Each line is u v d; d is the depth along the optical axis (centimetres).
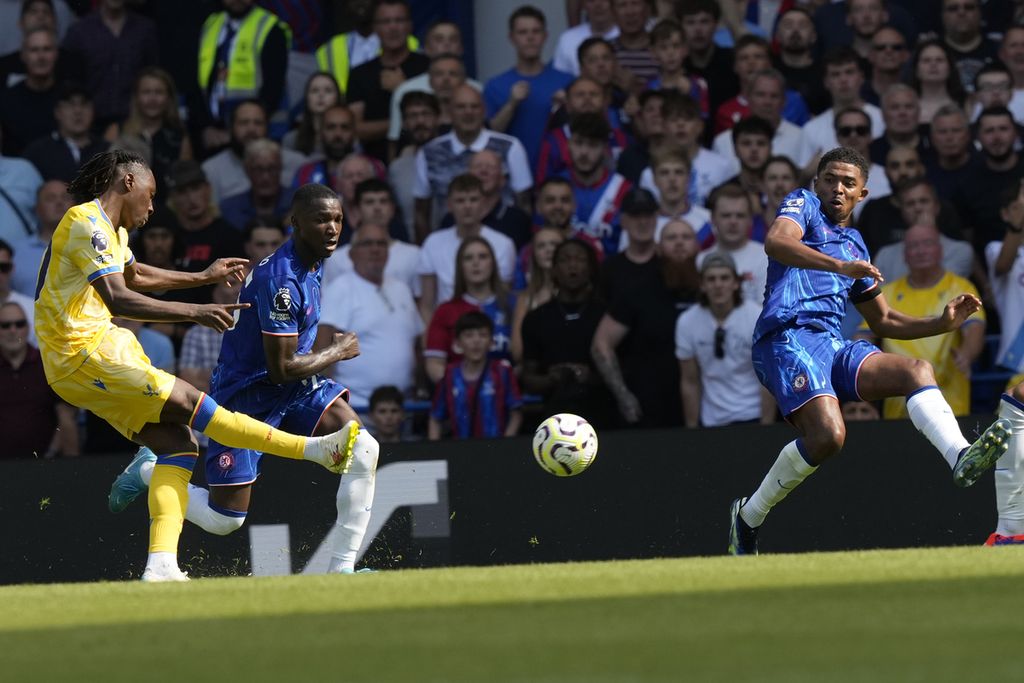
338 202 2292
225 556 2972
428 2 4725
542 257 3453
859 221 3659
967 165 3766
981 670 998
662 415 3334
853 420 3045
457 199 3606
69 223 2103
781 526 3030
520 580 1705
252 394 2369
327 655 1162
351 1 4388
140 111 4034
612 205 3738
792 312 2361
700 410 3319
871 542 3019
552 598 1503
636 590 1550
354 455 2344
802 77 4150
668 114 3794
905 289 3384
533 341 3366
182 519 2181
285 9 4578
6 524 2959
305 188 2286
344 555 2367
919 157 3812
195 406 2148
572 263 3334
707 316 3269
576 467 2491
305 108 4119
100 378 2114
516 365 3462
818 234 2394
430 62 4228
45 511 2964
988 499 3014
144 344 3372
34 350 3325
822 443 2311
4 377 3297
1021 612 1303
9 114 4094
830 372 2364
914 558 1847
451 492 2997
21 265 3672
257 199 3912
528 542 2988
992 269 3544
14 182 3809
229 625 1375
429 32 4272
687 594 1496
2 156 4034
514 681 1002
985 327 3547
